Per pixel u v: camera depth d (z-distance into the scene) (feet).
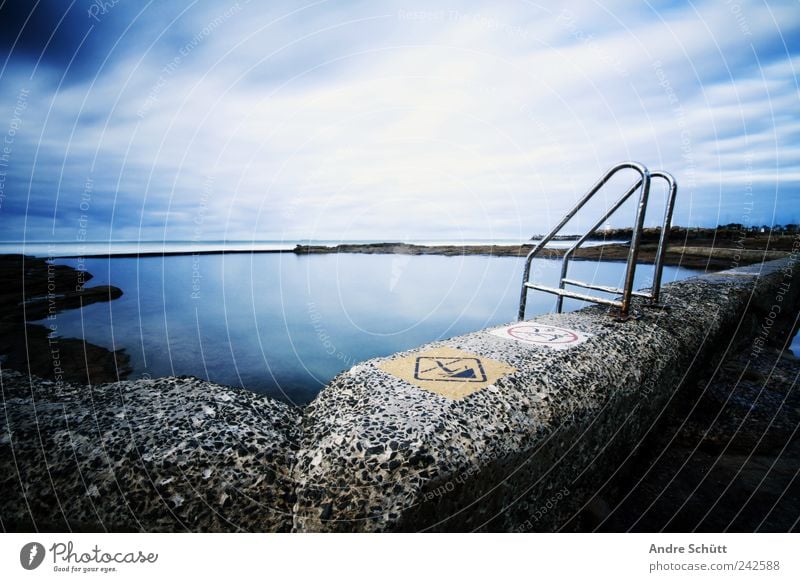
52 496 4.48
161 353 18.94
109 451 4.69
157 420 5.24
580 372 6.77
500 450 4.94
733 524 6.54
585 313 10.14
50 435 4.90
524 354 7.22
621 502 7.08
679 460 8.20
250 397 6.24
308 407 6.25
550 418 5.73
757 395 10.12
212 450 4.76
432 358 7.08
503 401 5.68
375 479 4.30
